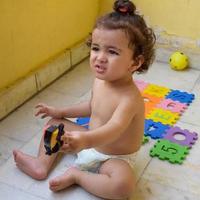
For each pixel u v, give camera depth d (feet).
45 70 5.13
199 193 3.51
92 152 3.52
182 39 5.90
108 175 3.31
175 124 4.49
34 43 4.87
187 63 5.91
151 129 4.34
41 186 3.46
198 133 4.34
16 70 4.65
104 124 3.24
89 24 6.20
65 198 3.34
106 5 6.25
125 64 3.06
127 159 3.49
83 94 5.09
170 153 3.94
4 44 4.32
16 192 3.39
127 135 3.37
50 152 2.68
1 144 4.01
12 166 3.68
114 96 3.26
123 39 2.96
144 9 5.92
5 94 4.44
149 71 5.79
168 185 3.57
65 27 5.51
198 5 5.58
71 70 5.74
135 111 3.25
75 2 5.59
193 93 5.23
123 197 3.29
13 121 4.41
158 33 5.99
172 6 5.74
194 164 3.85
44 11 4.90
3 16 4.18
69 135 2.78
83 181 3.37
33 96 4.95
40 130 4.26
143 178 3.62
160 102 4.91
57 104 4.82
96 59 3.05
